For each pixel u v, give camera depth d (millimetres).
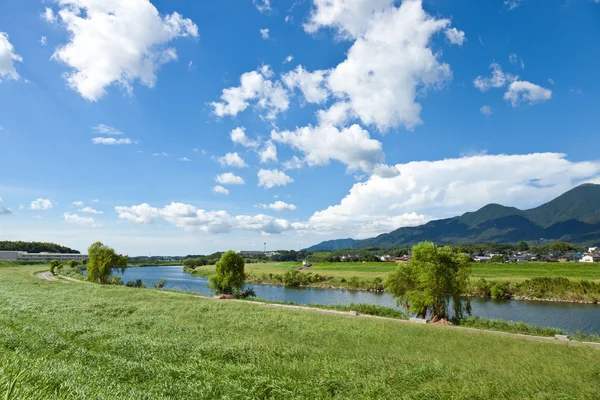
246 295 67000
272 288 96000
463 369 14844
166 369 12859
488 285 76750
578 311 56219
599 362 16766
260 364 14688
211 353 16047
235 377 12758
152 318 27453
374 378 12984
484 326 33406
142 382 11859
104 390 9742
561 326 45281
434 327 28438
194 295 54438
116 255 82125
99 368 12602
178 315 29969
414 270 40125
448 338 23312
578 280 73250
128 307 32906
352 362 15453
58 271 111000
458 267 38188
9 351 13211
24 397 7480
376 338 22672
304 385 12070
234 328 24594
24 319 23656
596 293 68312
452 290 37375
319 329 25000
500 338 23688
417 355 18031
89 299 39094
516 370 15102
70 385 9312
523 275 95188
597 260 162250
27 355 13242
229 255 63500
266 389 11438
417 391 11789
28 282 64812
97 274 79500
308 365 14680
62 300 36906
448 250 39281
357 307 41938
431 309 40719
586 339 27750
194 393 10672
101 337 18594
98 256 79625
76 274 102188
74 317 25734
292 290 89938
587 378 13789
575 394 11648
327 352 17656
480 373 14336
